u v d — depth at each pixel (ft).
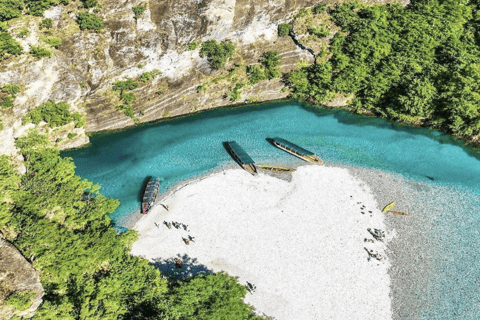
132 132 242.78
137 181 214.90
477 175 208.54
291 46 249.55
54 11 210.18
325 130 238.07
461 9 239.71
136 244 182.39
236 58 249.34
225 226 186.39
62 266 149.89
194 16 224.53
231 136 236.63
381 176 209.77
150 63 232.94
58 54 211.61
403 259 171.83
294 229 183.42
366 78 234.58
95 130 239.91
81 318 132.77
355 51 232.73
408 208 192.85
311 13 243.60
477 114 207.10
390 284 163.63
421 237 180.04
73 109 227.20
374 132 235.20
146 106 241.55
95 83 227.40
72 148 233.14
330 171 212.64
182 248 179.01
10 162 198.08
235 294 136.67
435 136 229.86
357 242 177.88
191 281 139.03
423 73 223.30
